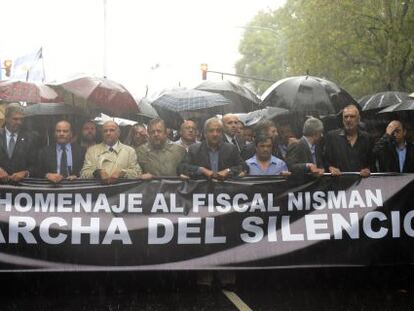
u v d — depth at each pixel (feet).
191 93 32.58
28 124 28.37
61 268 21.35
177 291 22.40
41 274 23.98
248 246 22.08
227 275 22.79
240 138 29.94
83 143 25.94
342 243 22.36
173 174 23.91
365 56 89.97
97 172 21.90
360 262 22.36
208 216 21.99
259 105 33.83
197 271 22.75
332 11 88.69
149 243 21.75
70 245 21.44
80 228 21.48
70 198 21.52
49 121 28.43
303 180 22.35
